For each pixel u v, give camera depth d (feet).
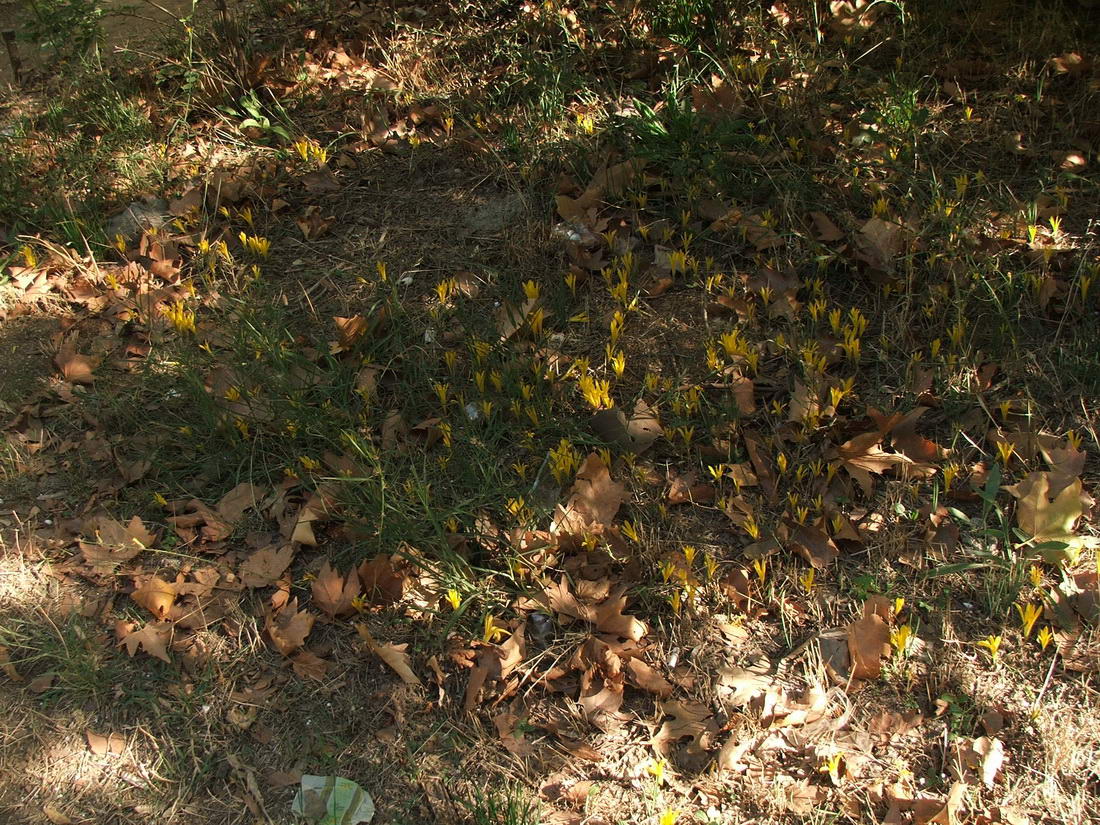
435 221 13.69
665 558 9.63
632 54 15.51
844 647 8.91
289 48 16.76
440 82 15.84
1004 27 15.30
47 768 8.66
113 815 8.36
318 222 13.71
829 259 12.01
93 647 9.43
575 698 8.88
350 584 9.51
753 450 10.32
